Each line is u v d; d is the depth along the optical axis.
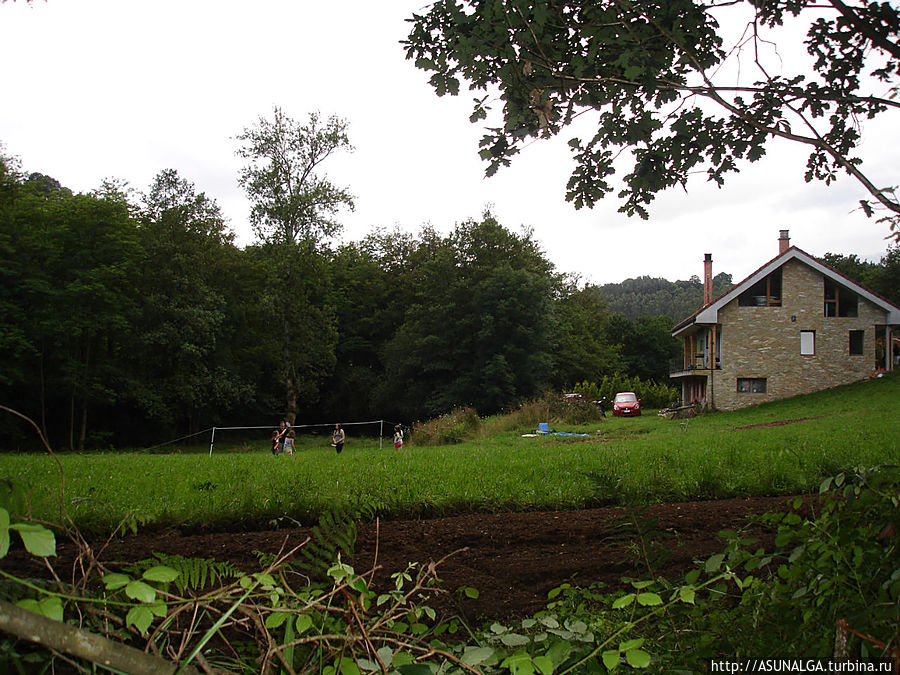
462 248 53.94
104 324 36.53
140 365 41.69
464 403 47.78
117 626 1.53
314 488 8.28
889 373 37.56
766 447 13.43
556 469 10.60
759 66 3.44
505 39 3.19
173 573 1.24
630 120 3.52
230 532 6.95
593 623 2.48
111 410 43.72
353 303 60.47
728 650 2.01
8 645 1.27
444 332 49.88
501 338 48.56
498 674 1.65
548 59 3.24
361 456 14.96
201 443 46.78
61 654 1.32
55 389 37.28
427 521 7.07
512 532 6.28
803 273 38.44
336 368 57.59
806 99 3.56
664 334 79.00
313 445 42.22
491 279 49.00
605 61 3.30
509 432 33.41
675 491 8.41
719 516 6.52
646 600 1.68
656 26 3.21
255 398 51.50
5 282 35.00
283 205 36.47
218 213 44.97
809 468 8.94
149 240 41.06
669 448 14.23
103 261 37.81
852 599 2.08
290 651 1.44
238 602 1.33
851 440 13.85
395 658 1.56
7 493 1.51
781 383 38.31
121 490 8.75
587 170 3.82
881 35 3.35
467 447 20.86
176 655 1.29
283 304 39.47
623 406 43.69
